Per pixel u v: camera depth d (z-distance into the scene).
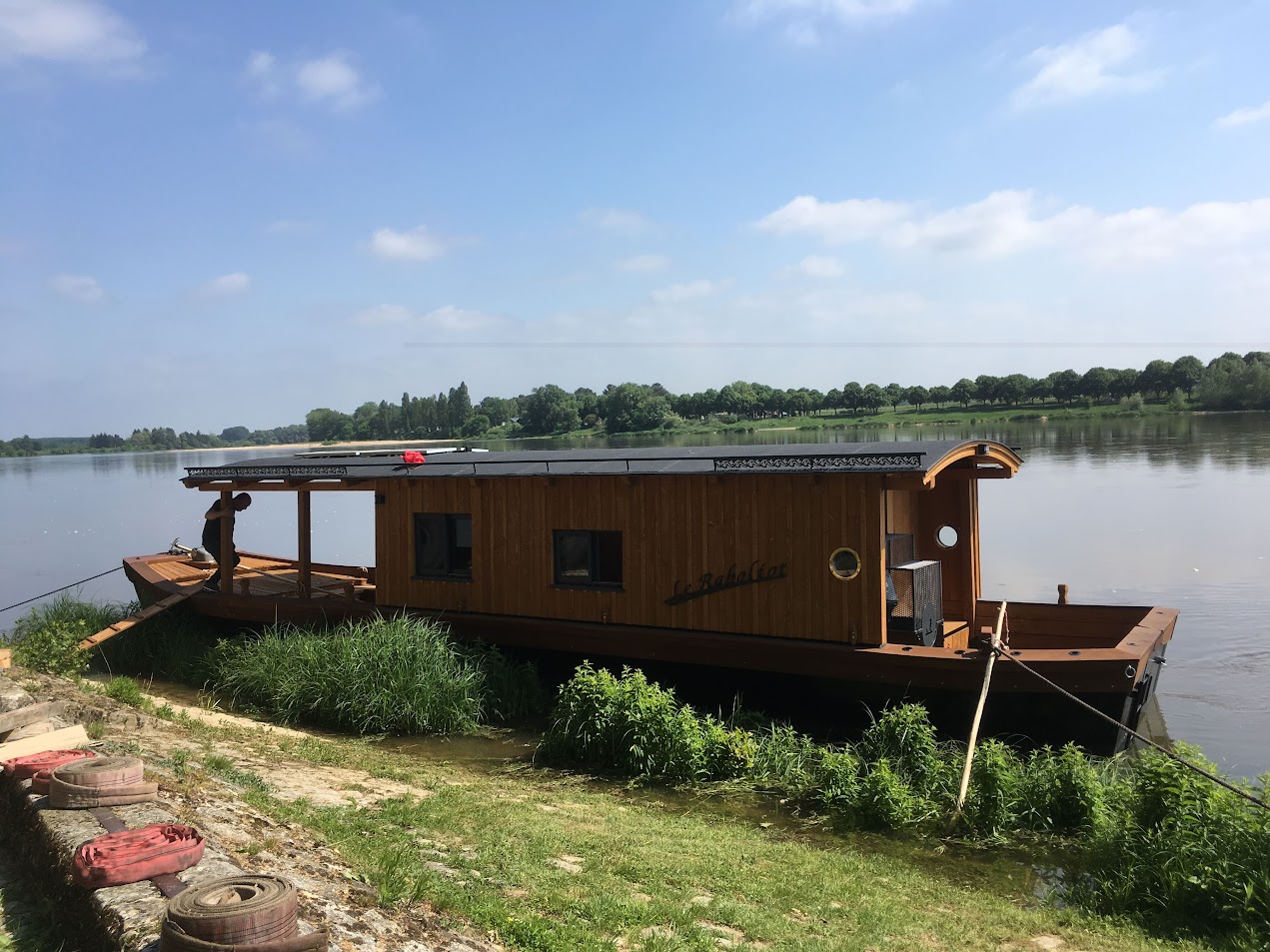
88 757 6.02
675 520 12.30
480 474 13.70
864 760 10.20
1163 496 37.91
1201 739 11.91
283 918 3.89
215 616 16.45
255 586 17.77
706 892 6.90
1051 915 7.01
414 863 6.32
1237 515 32.03
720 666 11.95
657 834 8.27
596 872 7.02
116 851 4.60
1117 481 43.94
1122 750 10.30
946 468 12.58
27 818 5.56
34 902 4.96
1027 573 23.92
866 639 11.02
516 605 13.64
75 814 5.40
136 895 4.39
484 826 7.97
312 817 7.21
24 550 35.47
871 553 10.96
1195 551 25.97
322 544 35.47
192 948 3.70
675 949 5.54
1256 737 11.92
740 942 5.94
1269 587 21.19
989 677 10.16
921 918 6.79
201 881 4.45
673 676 12.36
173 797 6.12
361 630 13.57
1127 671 9.75
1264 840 6.97
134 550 35.12
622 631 12.52
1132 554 25.97
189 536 39.56
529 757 11.23
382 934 4.60
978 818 8.87
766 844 8.30
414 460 14.73
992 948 6.36
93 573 29.50
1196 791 7.48
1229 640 16.94
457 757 11.30
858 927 6.50
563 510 13.20
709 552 12.06
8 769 6.06
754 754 10.40
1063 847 8.50
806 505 11.38
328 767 9.92
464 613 14.00
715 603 12.03
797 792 9.85
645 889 6.76
